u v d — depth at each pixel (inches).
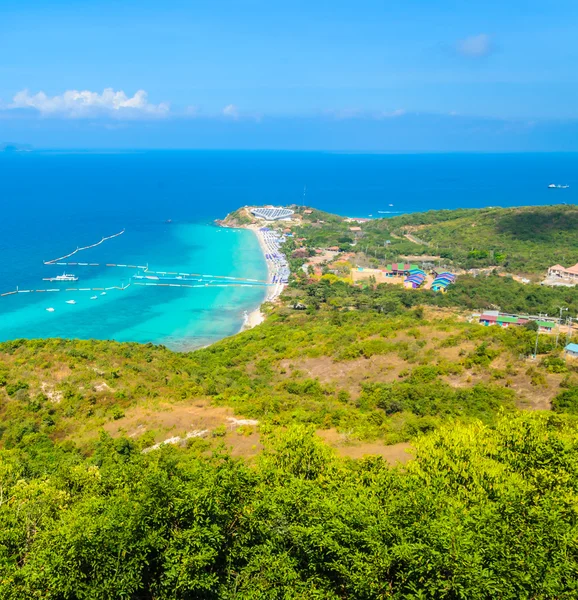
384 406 2578.7
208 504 964.0
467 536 879.1
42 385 2524.6
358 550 912.3
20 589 892.6
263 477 1176.2
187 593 919.7
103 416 2347.4
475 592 807.1
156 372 2896.2
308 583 928.3
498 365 2839.6
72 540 905.5
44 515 1114.1
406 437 1977.1
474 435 1375.5
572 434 1444.4
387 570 873.5
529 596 839.7
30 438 2144.4
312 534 941.2
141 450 2009.1
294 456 1307.8
